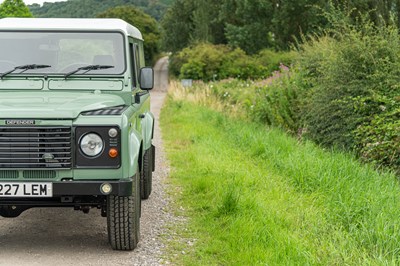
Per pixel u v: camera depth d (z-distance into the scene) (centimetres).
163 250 921
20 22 1034
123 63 1012
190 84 5275
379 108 1518
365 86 1554
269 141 1767
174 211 1167
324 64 1681
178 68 9031
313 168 1325
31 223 1095
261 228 942
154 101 4959
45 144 832
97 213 1178
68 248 933
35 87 987
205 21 9312
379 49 1572
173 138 2219
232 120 2478
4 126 829
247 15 7681
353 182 1201
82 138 835
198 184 1327
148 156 1252
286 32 7294
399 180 1312
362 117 1531
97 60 1014
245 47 7731
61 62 1008
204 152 1791
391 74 1520
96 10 15062
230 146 1870
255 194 1173
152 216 1128
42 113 834
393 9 5162
